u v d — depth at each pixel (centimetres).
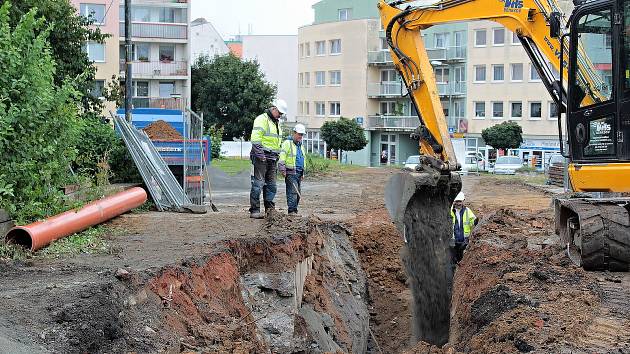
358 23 6706
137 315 849
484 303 982
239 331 957
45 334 719
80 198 1439
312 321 1259
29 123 1225
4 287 870
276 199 2433
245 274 1222
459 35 5984
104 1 5134
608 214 1077
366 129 6731
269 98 6156
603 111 1166
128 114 2305
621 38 1134
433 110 1430
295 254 1313
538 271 1031
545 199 2688
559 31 1230
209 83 6053
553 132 5484
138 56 5966
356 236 1834
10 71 1216
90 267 991
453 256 1482
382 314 1595
